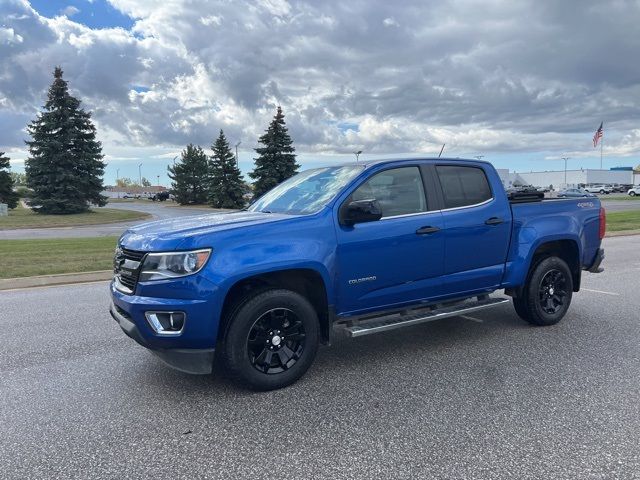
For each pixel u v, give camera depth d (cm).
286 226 429
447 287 520
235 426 367
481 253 538
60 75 4394
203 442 344
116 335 606
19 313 726
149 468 313
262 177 5622
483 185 551
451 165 532
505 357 508
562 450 327
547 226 591
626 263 1118
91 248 1502
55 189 4469
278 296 423
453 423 366
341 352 531
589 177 9931
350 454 326
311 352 445
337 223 451
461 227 518
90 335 607
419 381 448
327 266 440
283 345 436
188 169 7375
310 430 359
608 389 424
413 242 486
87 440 349
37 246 1605
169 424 372
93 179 4584
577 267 636
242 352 412
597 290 832
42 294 872
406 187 500
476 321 647
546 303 610
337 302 454
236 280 400
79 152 4556
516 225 568
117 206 7050
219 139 6338
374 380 451
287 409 394
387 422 370
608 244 1498
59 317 698
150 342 397
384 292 479
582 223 628
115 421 378
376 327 468
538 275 593
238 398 416
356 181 471
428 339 572
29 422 377
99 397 422
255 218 452
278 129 5578
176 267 390
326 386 439
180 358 402
